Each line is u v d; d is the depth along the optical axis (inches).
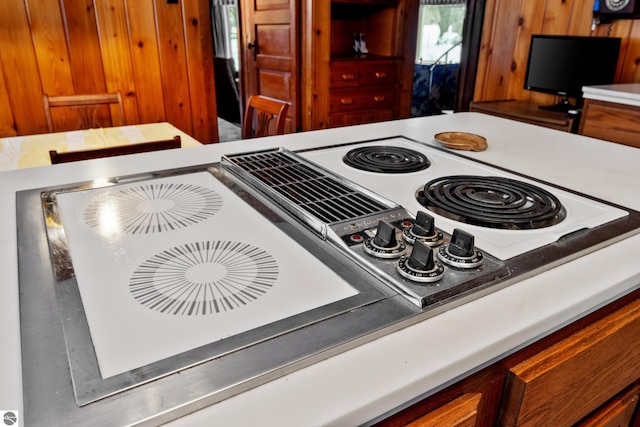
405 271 22.8
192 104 120.8
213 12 288.2
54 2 97.7
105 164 42.4
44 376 16.7
